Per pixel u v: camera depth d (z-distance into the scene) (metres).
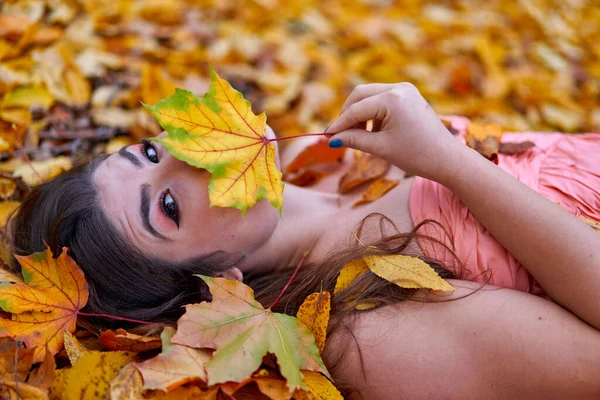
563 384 0.73
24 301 0.77
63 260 0.78
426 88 1.37
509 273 0.78
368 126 0.91
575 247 0.73
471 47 1.52
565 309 0.74
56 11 1.24
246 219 0.81
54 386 0.72
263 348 0.73
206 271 0.83
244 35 1.42
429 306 0.77
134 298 0.83
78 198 0.83
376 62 1.45
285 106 1.25
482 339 0.74
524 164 0.85
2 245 0.88
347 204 0.89
